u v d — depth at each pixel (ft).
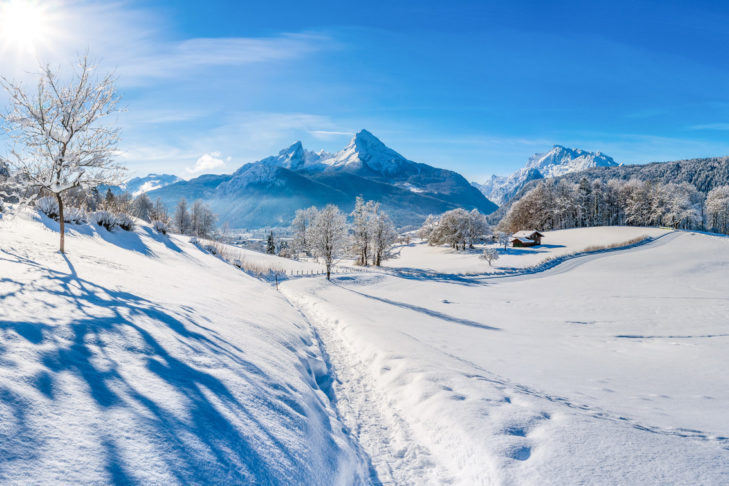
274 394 13.05
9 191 31.60
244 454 8.43
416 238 449.89
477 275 162.20
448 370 23.52
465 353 33.86
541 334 53.98
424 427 16.38
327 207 134.41
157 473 6.59
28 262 22.16
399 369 24.34
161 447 7.32
